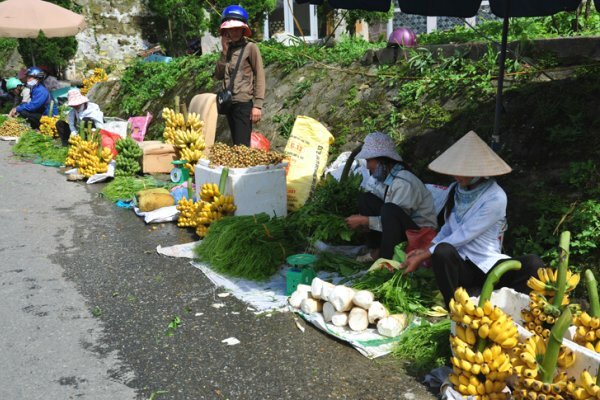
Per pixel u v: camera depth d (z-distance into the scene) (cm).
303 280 474
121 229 670
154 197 712
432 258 393
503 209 388
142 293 492
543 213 516
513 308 359
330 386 353
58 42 1814
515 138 607
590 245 466
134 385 359
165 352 396
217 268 534
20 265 563
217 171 632
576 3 578
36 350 403
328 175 617
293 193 669
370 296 411
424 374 363
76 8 1886
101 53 1939
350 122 796
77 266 557
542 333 320
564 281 324
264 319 439
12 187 883
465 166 379
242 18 705
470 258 399
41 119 1292
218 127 1020
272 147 870
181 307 464
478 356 308
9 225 694
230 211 608
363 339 399
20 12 1365
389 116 754
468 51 755
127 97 1400
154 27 1977
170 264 554
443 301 443
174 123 909
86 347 406
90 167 911
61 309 466
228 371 371
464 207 400
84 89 1681
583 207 497
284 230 558
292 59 991
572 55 670
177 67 1307
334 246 540
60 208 765
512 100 646
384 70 827
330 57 953
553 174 552
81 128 947
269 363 379
